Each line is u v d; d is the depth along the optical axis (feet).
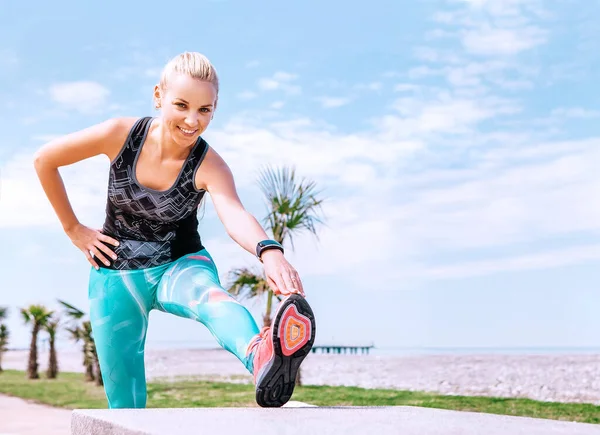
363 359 82.64
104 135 10.03
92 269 10.65
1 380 50.06
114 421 6.76
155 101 9.98
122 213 10.34
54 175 10.45
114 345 10.39
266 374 7.89
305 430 6.07
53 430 25.85
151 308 10.51
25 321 52.85
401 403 31.55
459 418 7.03
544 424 6.67
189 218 10.50
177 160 9.98
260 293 37.55
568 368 59.41
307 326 7.91
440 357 86.63
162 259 10.27
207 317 9.13
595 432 6.18
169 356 100.12
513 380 48.14
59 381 49.21
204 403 32.63
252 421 6.68
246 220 9.53
